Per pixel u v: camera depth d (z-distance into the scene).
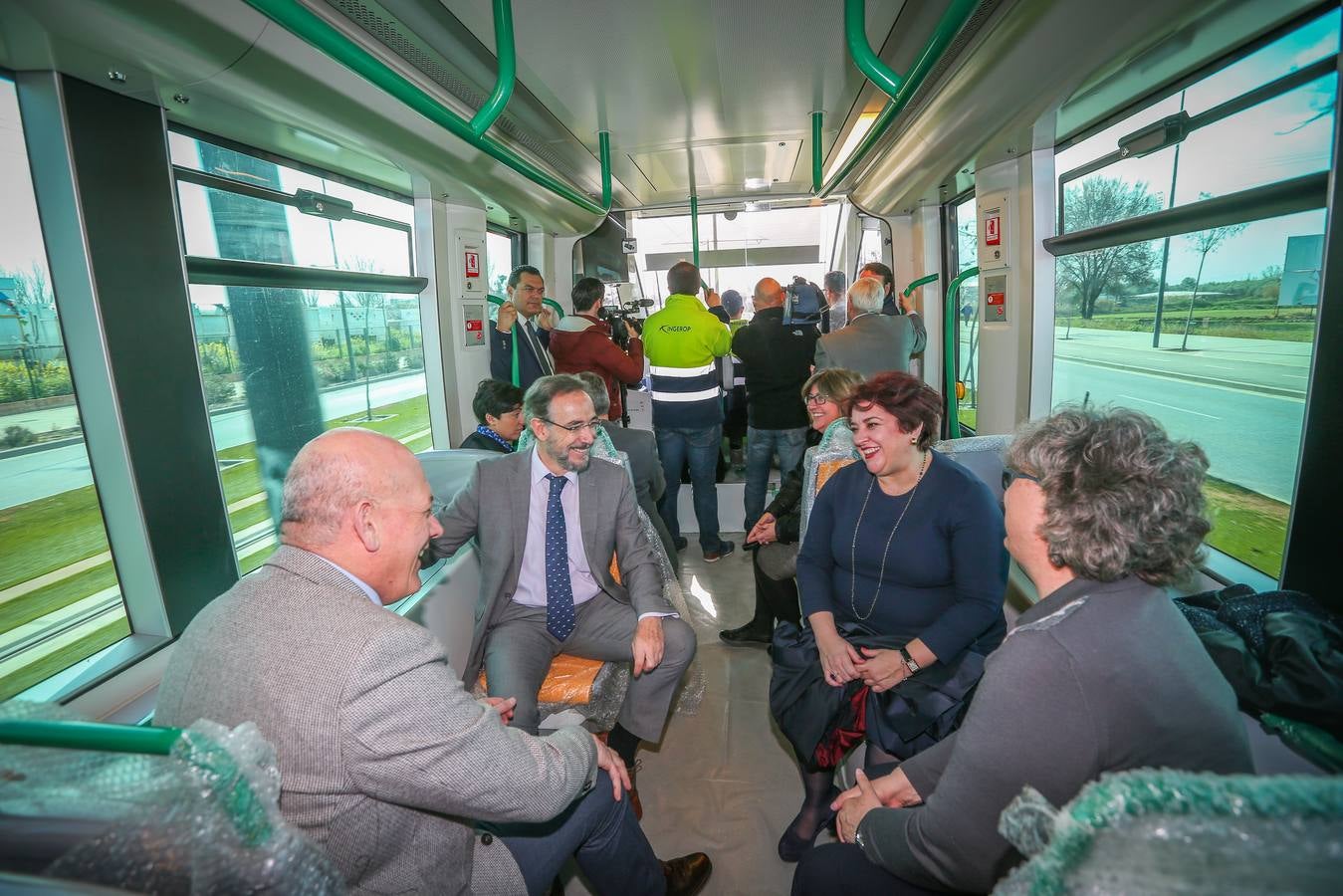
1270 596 1.38
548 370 3.94
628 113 3.42
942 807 0.97
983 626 1.58
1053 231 2.79
